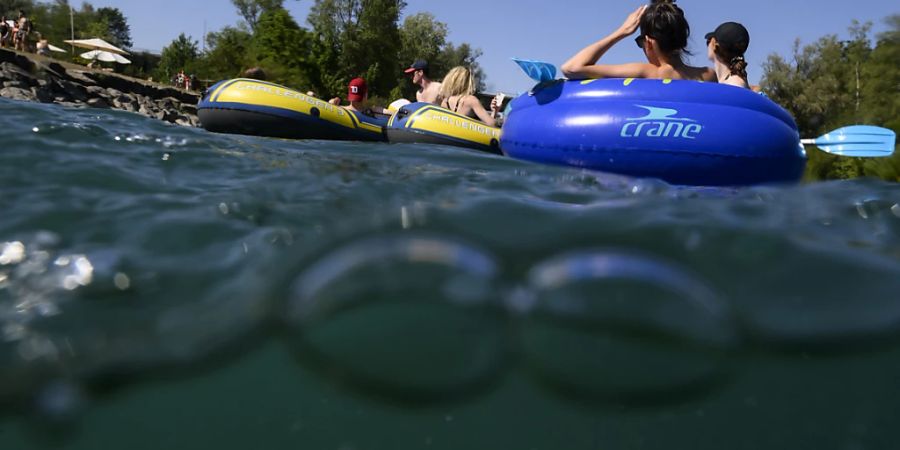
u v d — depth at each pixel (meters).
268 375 1.20
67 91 14.31
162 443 1.17
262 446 1.19
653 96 3.38
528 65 3.75
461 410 1.26
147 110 16.02
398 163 3.02
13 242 1.53
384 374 1.17
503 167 3.16
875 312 1.27
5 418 1.07
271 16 29.88
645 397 1.25
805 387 1.31
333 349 1.16
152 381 1.15
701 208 1.89
